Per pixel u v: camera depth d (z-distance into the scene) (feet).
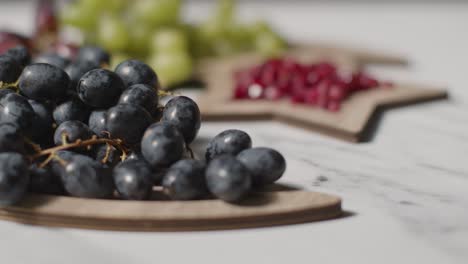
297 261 1.16
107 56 1.73
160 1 2.26
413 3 3.85
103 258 1.16
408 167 1.49
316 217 1.26
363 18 3.45
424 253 1.18
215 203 1.25
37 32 2.36
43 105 1.36
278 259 1.17
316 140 1.66
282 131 1.73
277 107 1.82
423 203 1.34
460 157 1.55
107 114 1.30
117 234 1.22
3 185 1.20
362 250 1.19
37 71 1.33
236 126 1.77
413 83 2.10
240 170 1.23
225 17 2.46
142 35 2.23
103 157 1.34
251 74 1.98
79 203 1.24
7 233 1.22
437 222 1.27
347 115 1.74
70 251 1.18
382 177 1.45
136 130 1.30
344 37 2.94
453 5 3.73
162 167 1.28
